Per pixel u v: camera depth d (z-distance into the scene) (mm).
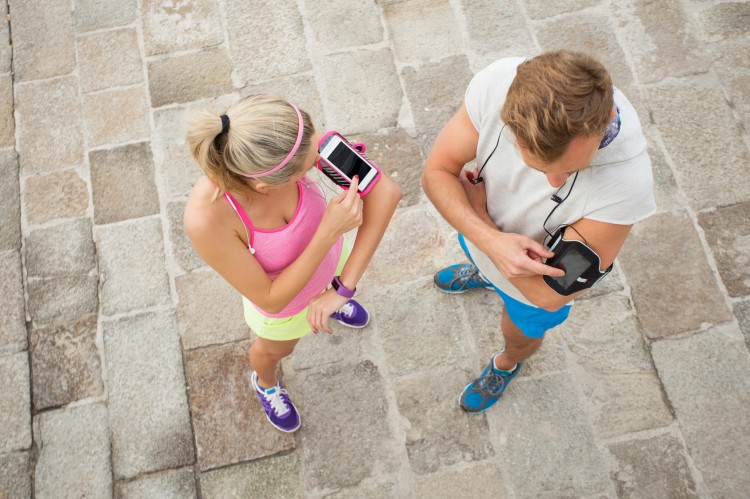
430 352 2799
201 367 2781
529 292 1704
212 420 2686
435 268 2961
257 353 2268
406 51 3465
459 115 1691
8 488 2576
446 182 1797
